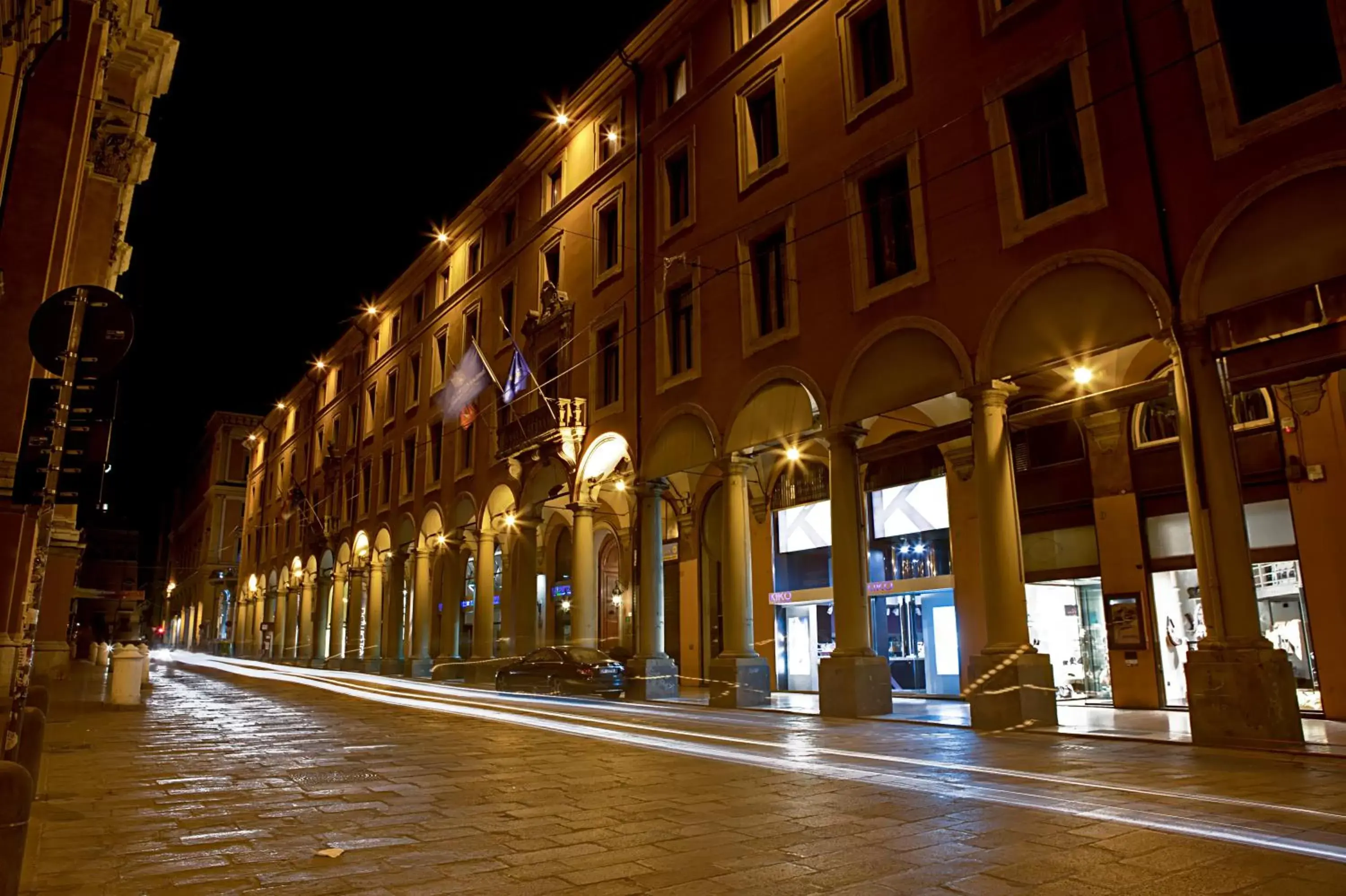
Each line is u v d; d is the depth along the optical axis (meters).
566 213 25.53
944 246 14.27
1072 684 16.38
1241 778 7.71
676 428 19.67
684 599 23.89
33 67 12.65
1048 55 13.13
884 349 14.95
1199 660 10.13
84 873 4.73
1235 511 10.27
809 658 20.86
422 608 31.56
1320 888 4.36
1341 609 12.44
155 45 25.09
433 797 6.95
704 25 20.98
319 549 43.38
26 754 5.63
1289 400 13.27
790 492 21.53
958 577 17.19
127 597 42.94
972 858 4.98
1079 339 12.16
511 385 25.38
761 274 18.42
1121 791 7.11
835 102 16.83
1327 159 9.99
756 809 6.42
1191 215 11.17
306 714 14.54
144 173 26.16
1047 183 13.25
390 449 36.19
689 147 20.75
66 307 5.39
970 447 17.14
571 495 22.77
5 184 12.90
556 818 6.11
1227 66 11.15
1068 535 16.17
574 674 20.58
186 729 11.95
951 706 16.12
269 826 5.89
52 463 5.14
